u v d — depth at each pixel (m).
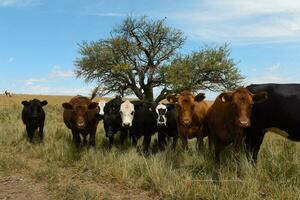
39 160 11.27
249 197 6.98
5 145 13.59
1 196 7.77
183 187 7.58
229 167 8.48
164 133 12.24
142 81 43.50
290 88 8.95
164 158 9.47
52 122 19.38
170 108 12.12
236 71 40.94
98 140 13.36
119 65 40.31
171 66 41.19
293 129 8.84
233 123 8.64
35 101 14.29
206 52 40.88
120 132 12.70
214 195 7.12
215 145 9.27
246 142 9.41
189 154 10.41
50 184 8.38
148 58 43.50
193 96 10.09
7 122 19.11
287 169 8.09
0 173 9.54
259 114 9.07
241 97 8.20
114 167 9.20
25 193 7.97
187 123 9.89
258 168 8.12
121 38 41.97
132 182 8.46
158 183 8.02
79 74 42.78
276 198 7.02
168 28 43.06
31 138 13.98
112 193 7.95
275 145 10.84
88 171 9.59
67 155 10.99
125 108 11.54
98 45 42.12
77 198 7.39
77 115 11.31
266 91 9.07
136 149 11.19
